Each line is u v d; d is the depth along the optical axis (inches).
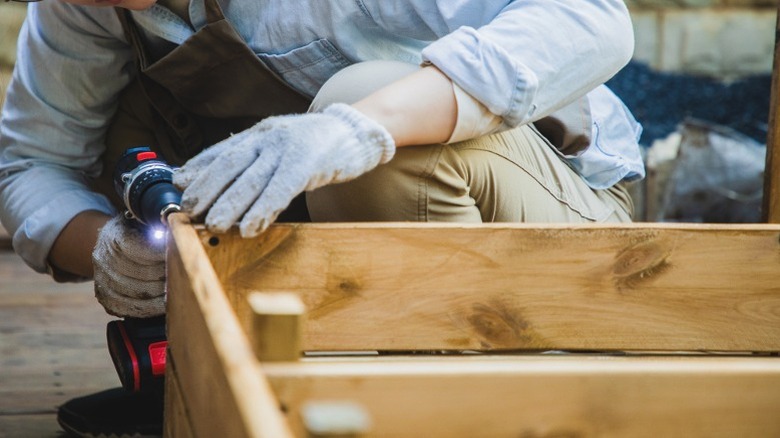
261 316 30.9
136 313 56.7
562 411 31.9
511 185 56.6
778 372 32.6
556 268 50.6
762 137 171.9
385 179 51.4
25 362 84.2
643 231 51.1
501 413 31.8
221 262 46.2
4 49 151.3
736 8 170.7
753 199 133.6
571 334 51.6
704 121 172.2
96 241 61.2
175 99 65.2
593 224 50.8
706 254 51.6
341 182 48.4
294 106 61.3
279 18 57.6
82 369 82.6
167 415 45.1
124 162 54.7
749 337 52.6
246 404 24.0
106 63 64.9
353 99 52.1
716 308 52.1
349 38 56.7
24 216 63.7
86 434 64.5
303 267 47.9
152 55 63.7
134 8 55.8
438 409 31.8
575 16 50.6
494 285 50.4
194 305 34.0
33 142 66.2
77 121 66.5
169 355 44.3
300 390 31.2
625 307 51.6
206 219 44.1
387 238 48.7
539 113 50.9
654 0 169.6
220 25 57.2
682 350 52.2
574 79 50.9
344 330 49.3
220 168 44.4
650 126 171.9
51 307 104.3
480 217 55.9
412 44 60.0
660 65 171.2
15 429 67.6
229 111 62.8
